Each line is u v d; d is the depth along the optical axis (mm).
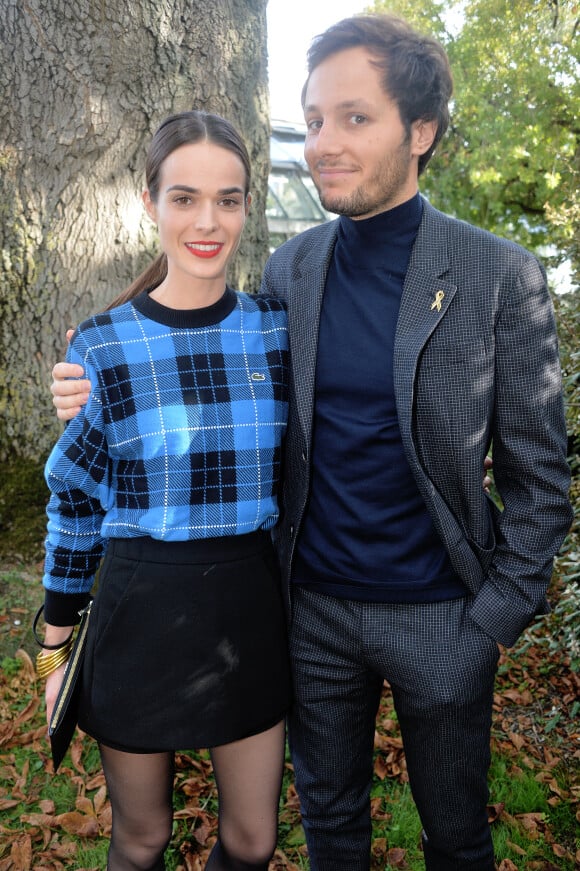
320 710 1760
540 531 1593
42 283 3156
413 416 1556
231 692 1550
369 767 1856
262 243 3482
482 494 1628
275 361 1664
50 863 2191
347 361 1609
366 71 1517
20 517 3287
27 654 2992
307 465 1630
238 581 1566
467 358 1533
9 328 3191
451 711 1604
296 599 1757
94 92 2994
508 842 2316
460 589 1642
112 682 1533
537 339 1537
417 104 1549
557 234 3824
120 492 1578
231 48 3164
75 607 1676
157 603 1519
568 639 3104
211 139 1521
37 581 3215
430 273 1562
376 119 1530
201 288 1584
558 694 3225
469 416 1542
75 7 2900
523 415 1560
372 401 1592
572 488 3016
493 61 9398
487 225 10695
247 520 1582
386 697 3148
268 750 1650
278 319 1714
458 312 1540
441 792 1671
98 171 3102
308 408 1615
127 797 1617
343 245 1683
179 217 1532
